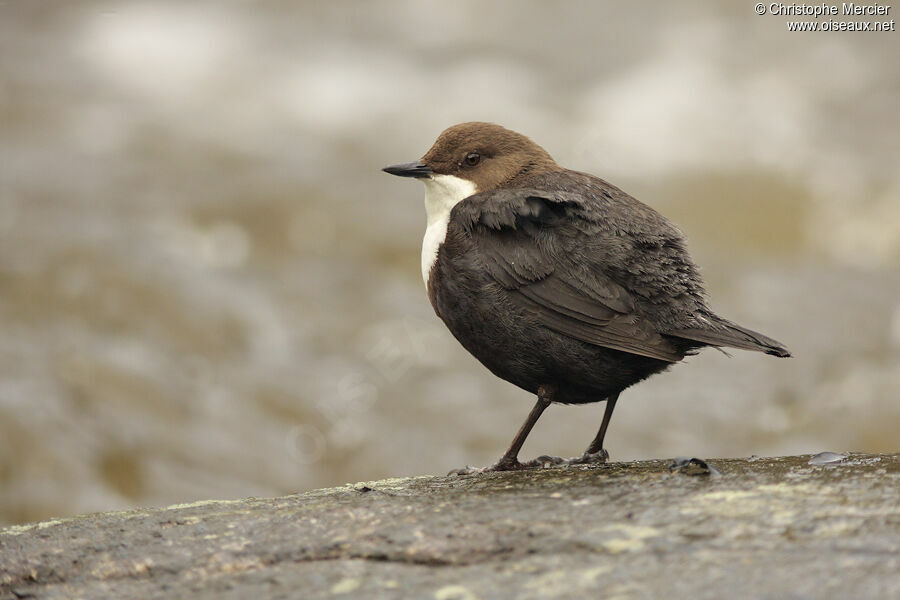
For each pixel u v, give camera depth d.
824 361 14.12
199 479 11.83
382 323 15.10
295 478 12.18
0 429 11.48
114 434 12.03
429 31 24.97
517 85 22.61
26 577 5.11
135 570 5.05
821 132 20.62
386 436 12.80
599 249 6.44
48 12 25.31
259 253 16.77
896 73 22.36
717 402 13.42
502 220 6.64
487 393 13.71
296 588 4.55
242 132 20.94
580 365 6.54
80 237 15.62
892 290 16.50
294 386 13.48
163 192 18.09
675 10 24.97
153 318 14.19
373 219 17.97
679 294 6.36
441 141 7.61
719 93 21.80
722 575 4.14
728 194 19.41
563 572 4.35
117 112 21.27
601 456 7.07
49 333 13.45
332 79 22.83
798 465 5.65
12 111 20.70
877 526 4.46
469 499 5.38
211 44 24.06
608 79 22.64
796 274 17.17
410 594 4.34
